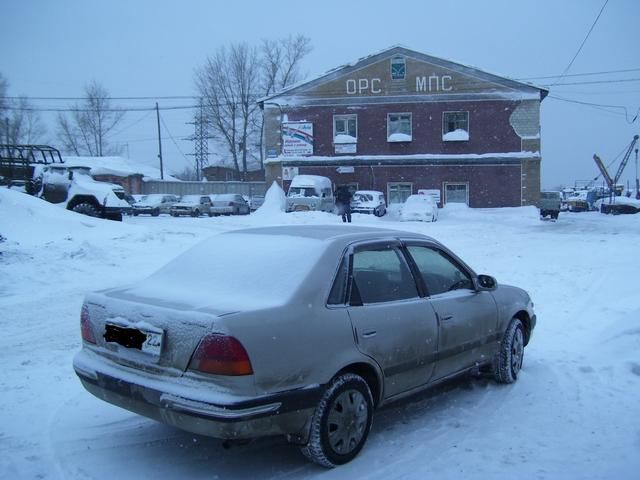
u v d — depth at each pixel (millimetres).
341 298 3979
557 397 5094
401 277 4547
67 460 3924
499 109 36438
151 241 14977
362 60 37281
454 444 4184
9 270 10383
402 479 3678
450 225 26000
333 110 37875
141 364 3637
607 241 17250
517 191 36438
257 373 3383
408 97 37125
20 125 60125
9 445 4121
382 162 37469
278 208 35312
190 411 3324
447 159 36844
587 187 75188
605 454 3971
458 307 4848
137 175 53812
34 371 5750
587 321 7793
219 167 75500
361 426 3959
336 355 3775
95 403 4969
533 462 3877
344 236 4344
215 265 4273
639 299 8883
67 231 15008
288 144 38250
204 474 3775
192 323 3438
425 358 4465
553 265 12523
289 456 4043
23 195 16641
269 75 59094
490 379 5613
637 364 5711
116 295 4074
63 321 7730
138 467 3855
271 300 3701
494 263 13008
